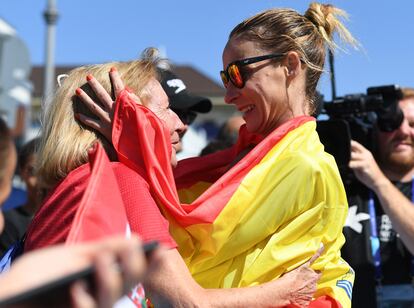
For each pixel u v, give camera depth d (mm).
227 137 4926
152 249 1003
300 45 2553
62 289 907
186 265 2287
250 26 2576
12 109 5727
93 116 2201
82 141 2139
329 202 2338
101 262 916
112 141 2148
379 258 3426
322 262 2357
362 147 3439
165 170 2227
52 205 1909
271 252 2275
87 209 1654
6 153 1955
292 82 2562
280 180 2314
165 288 1987
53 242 1790
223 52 2637
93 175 1746
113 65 2346
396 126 3662
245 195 2297
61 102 2221
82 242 1585
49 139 2168
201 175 2770
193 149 9570
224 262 2303
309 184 2297
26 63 5703
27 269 931
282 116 2564
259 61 2531
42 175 2170
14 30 5750
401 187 3803
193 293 2016
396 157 3781
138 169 2168
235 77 2562
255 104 2566
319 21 2664
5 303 886
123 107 2160
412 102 3842
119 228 1701
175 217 2240
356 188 3529
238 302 2104
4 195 1994
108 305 923
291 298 2213
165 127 2248
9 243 4324
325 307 2350
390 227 3549
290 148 2383
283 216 2297
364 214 3445
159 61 2598
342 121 3311
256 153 2357
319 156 2375
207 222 2256
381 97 3619
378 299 3383
